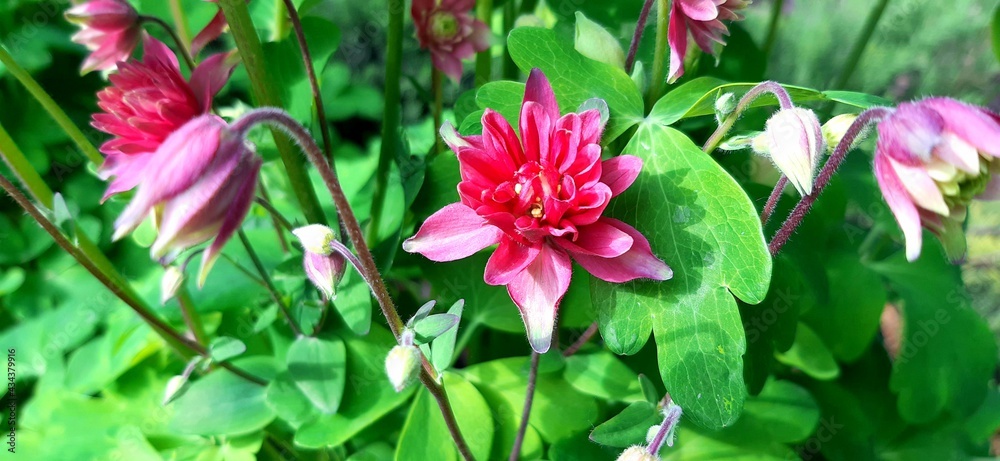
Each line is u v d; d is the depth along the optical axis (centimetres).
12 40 22
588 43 12
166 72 10
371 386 14
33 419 16
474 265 14
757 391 12
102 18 11
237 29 10
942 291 17
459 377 14
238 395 15
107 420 16
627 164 9
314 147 8
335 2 25
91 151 13
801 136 8
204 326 16
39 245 20
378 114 27
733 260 9
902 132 8
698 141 16
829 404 17
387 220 14
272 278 16
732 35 16
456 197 13
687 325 9
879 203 17
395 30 13
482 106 11
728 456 13
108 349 16
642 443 11
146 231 15
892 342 23
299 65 14
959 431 18
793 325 13
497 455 13
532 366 12
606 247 9
